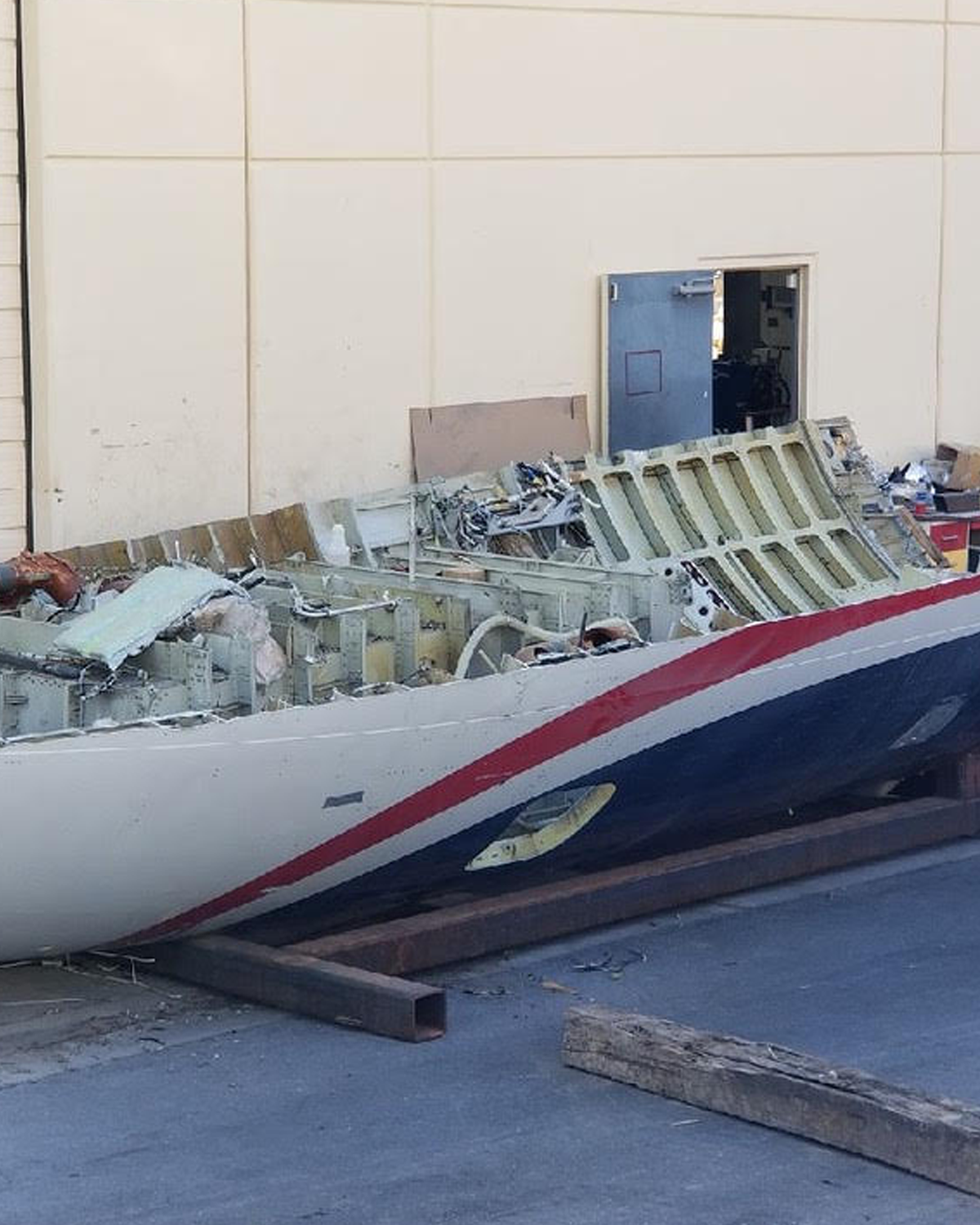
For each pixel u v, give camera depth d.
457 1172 7.71
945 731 11.97
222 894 9.30
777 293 15.24
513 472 12.97
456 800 9.70
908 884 11.40
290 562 11.65
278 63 12.34
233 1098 8.38
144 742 8.69
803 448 13.39
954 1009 9.45
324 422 12.74
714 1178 7.66
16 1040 8.98
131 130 11.78
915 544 13.32
